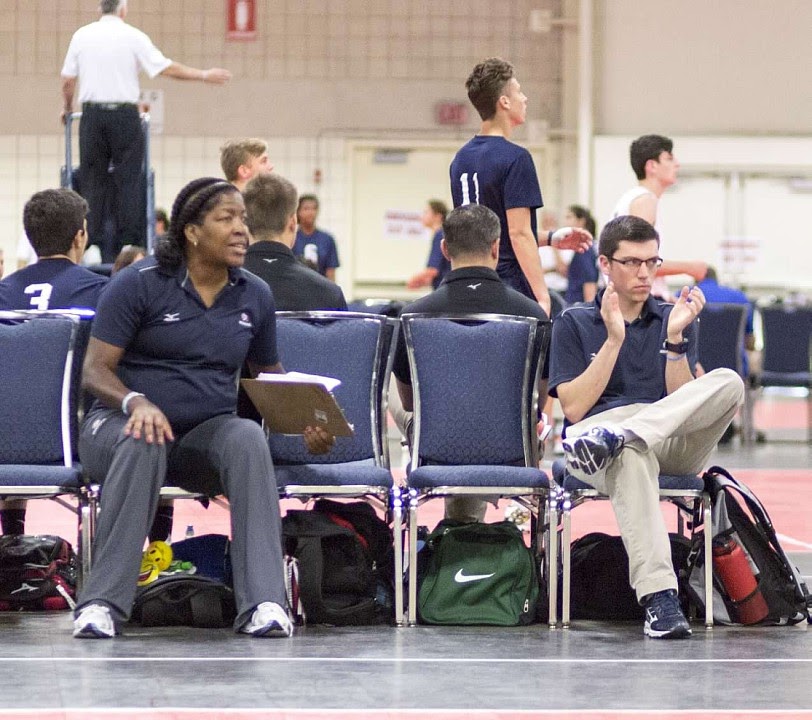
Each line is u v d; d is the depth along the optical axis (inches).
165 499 269.0
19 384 255.3
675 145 852.6
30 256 539.2
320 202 837.2
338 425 236.7
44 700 185.6
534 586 252.5
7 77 802.2
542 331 266.1
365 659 216.5
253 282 253.1
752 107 855.1
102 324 245.0
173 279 247.4
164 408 245.6
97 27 434.0
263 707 183.2
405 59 837.2
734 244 860.6
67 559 270.1
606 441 238.1
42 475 245.6
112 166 431.5
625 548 253.9
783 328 629.3
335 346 262.4
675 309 259.3
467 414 259.3
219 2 817.5
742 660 218.8
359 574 249.9
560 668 211.6
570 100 842.8
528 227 306.5
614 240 259.8
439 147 840.9
